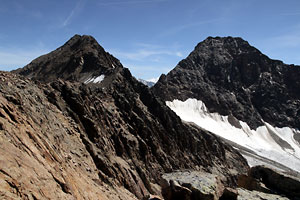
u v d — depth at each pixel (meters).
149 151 69.94
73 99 52.81
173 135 90.94
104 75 104.56
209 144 113.00
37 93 43.38
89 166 36.56
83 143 44.91
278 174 24.38
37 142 21.81
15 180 14.02
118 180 46.31
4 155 15.27
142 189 52.94
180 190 18.64
